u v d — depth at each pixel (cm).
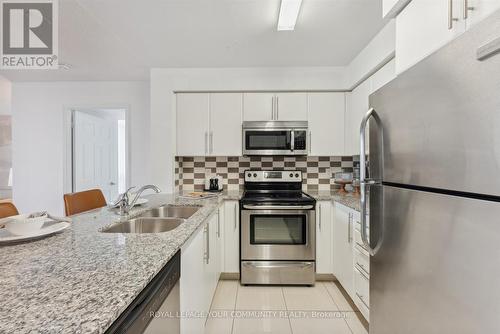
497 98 60
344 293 231
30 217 120
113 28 195
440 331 80
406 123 96
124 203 170
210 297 194
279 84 275
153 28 196
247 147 272
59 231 118
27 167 330
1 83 332
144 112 330
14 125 329
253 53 241
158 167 280
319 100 279
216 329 181
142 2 163
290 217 248
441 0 98
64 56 248
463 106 70
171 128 279
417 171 90
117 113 424
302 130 271
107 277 74
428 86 84
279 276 246
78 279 73
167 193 279
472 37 67
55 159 329
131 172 331
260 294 230
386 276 112
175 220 167
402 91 98
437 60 80
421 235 88
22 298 62
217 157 313
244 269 247
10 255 92
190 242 135
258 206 247
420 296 89
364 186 122
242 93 281
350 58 252
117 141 428
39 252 95
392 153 105
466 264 70
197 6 168
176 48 230
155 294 83
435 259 81
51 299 62
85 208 196
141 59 256
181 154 283
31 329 50
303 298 223
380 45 198
